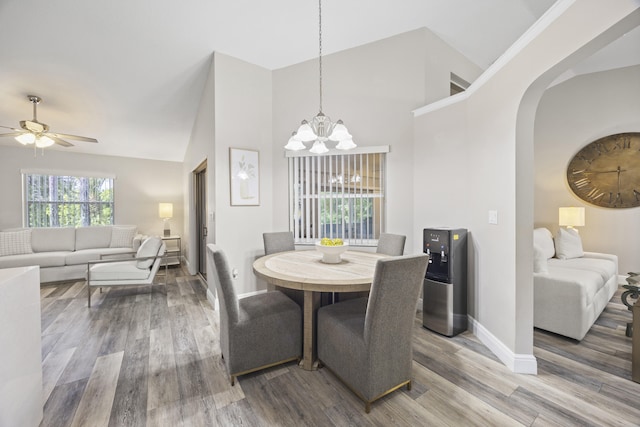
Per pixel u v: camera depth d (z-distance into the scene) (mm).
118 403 1620
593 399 1652
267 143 3584
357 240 3371
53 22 2551
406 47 3178
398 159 3201
